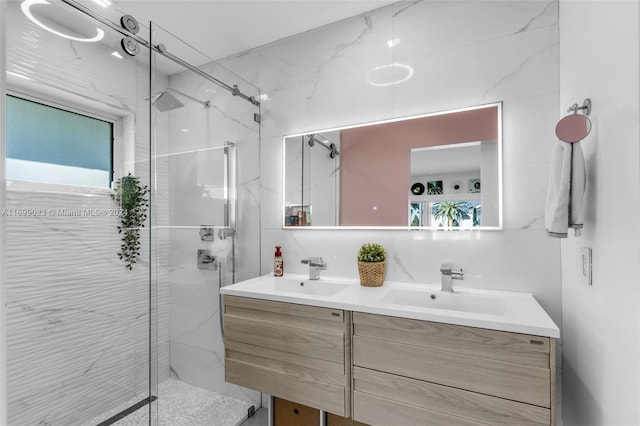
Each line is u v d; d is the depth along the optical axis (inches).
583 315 47.4
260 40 88.6
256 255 89.7
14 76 45.6
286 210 86.5
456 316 49.1
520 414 45.1
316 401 59.9
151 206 62.7
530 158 62.1
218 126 78.8
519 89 63.1
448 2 69.3
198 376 73.1
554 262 60.3
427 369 51.1
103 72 56.2
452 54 68.8
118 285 60.6
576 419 52.1
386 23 75.4
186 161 70.4
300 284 78.0
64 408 54.0
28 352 49.8
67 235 53.4
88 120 54.5
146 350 62.9
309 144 84.0
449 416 49.3
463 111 67.6
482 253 65.8
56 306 52.6
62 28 51.0
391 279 74.0
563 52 57.6
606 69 38.3
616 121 35.4
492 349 46.9
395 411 53.2
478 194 66.2
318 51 83.4
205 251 76.5
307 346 61.1
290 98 87.0
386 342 54.2
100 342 58.3
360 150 77.7
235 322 69.1
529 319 47.5
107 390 59.3
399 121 73.6
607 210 38.0
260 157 90.8
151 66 63.1
